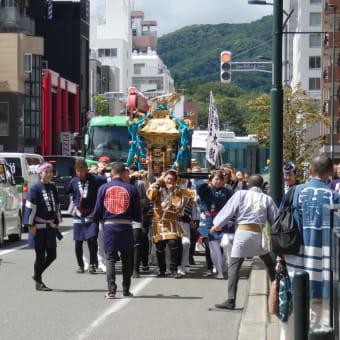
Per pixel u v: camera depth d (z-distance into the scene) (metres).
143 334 10.86
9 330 11.08
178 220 17.27
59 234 15.00
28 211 14.62
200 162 52.50
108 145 35.81
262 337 10.38
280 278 9.62
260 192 13.03
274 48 17.44
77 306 13.17
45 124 95.31
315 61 118.12
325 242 8.82
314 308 9.20
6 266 18.84
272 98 17.25
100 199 14.08
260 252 12.88
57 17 114.56
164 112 23.38
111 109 156.38
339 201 9.21
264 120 45.88
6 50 80.25
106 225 14.08
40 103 88.00
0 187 24.05
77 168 17.36
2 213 24.05
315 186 9.32
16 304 13.33
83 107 117.75
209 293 14.91
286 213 9.32
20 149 81.75
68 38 114.56
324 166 9.34
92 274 17.48
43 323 11.62
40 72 87.81
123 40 179.12
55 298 14.01
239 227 12.94
